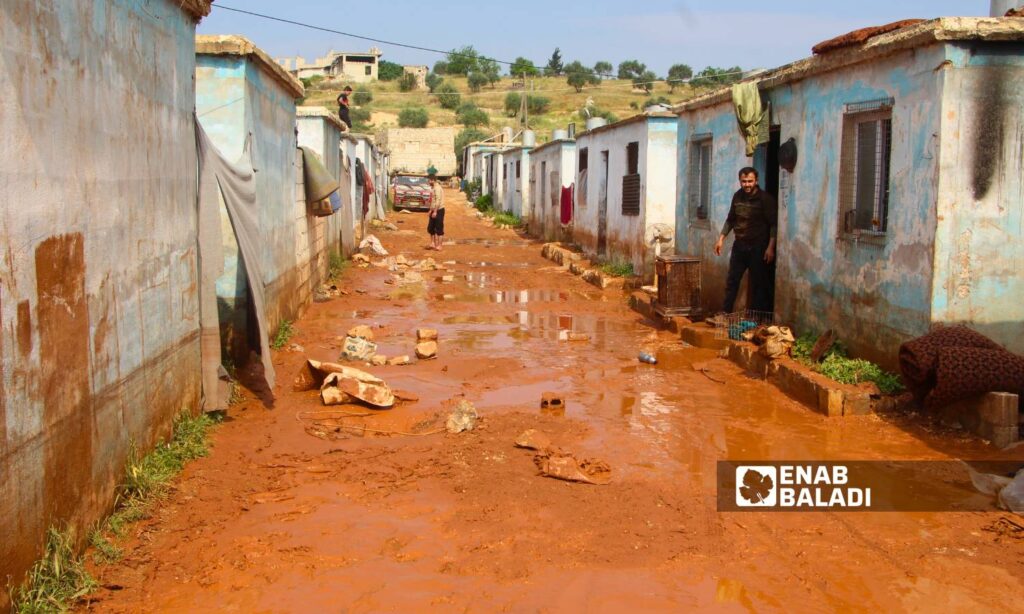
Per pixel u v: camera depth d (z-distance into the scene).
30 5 3.97
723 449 6.91
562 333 12.15
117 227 5.20
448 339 11.59
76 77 4.54
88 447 4.71
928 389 7.46
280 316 11.38
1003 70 7.42
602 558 4.86
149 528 5.14
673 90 90.12
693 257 12.55
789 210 10.50
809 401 8.23
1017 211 7.59
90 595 4.27
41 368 4.08
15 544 3.81
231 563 4.74
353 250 22.95
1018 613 4.29
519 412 7.92
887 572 4.74
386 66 109.06
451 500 5.74
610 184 19.69
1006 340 7.73
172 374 6.46
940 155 7.45
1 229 3.66
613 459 6.66
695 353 10.73
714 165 13.10
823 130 9.57
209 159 7.34
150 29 5.92
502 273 19.80
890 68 8.23
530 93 85.56
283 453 6.70
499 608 4.27
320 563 4.76
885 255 8.35
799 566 4.81
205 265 7.25
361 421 7.58
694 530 5.29
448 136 58.97
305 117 17.12
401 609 4.26
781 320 10.77
